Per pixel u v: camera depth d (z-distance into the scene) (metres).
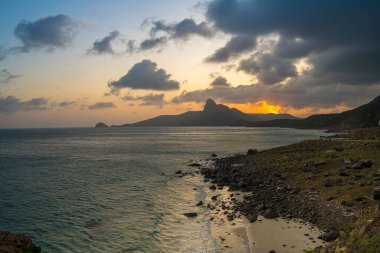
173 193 55.69
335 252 20.03
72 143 199.75
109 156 119.50
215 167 84.44
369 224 19.25
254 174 64.44
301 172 57.75
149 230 36.41
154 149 148.25
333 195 41.00
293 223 35.28
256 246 29.97
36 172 81.12
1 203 49.09
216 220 39.00
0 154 128.62
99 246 32.28
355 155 62.34
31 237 34.97
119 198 52.22
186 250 30.69
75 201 50.31
